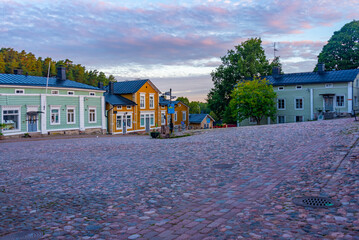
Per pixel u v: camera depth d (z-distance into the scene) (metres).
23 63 94.31
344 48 51.97
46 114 34.22
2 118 29.70
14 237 4.45
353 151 9.13
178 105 58.59
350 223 4.15
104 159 13.02
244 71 56.06
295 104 44.72
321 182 6.36
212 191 6.64
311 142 12.94
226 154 11.94
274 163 9.22
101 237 4.36
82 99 38.66
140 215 5.29
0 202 6.53
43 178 9.17
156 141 22.23
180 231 4.39
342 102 40.72
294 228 4.13
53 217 5.39
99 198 6.62
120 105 43.81
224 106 61.41
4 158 14.30
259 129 23.41
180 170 9.35
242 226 4.37
